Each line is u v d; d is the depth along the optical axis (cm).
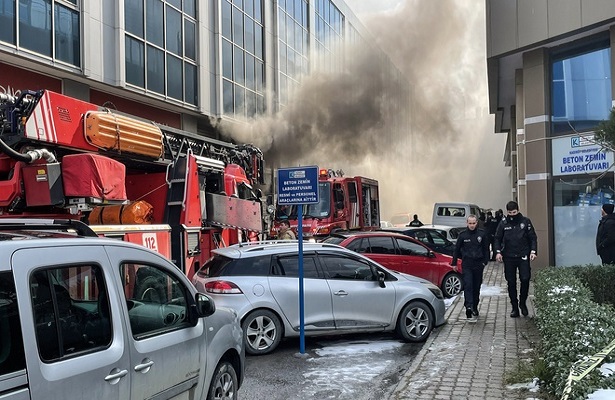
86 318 304
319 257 740
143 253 367
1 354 252
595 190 1189
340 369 627
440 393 501
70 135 668
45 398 265
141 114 1922
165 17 1944
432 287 788
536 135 1296
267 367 636
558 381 416
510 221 860
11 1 1344
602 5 1115
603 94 1195
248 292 687
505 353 641
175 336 373
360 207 1794
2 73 1407
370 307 731
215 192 986
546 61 1287
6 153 599
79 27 1573
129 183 877
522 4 1298
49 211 650
